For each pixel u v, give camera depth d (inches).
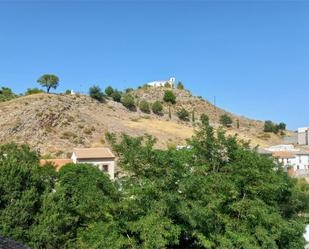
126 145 869.2
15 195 889.5
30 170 963.3
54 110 3646.7
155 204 781.3
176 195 778.2
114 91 5078.7
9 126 3292.3
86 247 804.6
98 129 3698.3
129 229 780.6
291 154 3782.0
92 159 2298.2
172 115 5374.0
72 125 3587.6
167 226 772.6
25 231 849.5
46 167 1180.5
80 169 1189.1
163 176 808.3
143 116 4808.1
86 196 919.7
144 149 841.5
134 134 3826.3
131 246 792.9
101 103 4650.6
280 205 1066.1
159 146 3612.2
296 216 1113.4
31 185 938.7
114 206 790.5
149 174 831.1
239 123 6077.8
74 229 895.7
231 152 957.8
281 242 1002.1
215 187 855.1
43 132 3348.9
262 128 6141.7
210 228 840.9
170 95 5999.0
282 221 925.8
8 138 3176.7
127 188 816.3
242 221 883.4
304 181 2588.6
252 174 898.7
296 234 1019.9
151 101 5944.9
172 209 792.3
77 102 4205.2
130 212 795.4
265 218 867.4
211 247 846.5
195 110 5979.3
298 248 1014.4
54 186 1052.5
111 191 832.9
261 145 4840.1
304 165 3809.1
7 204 879.1
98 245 779.4
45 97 3868.1
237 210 869.8
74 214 916.0
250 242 855.1
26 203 879.1
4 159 979.3
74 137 3408.0
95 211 858.8
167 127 4483.3
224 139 962.7
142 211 790.5
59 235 862.5
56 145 3198.8
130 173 857.5
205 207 799.1
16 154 1153.4
